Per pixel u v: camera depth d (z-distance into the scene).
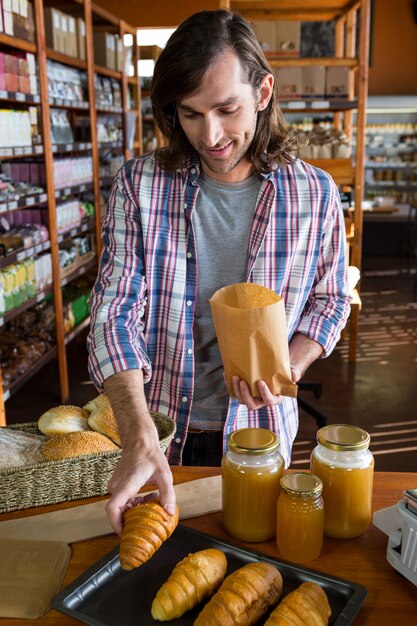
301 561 1.08
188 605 0.93
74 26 4.55
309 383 4.05
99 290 1.49
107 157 5.82
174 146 1.46
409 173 9.30
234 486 1.12
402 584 1.03
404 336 5.49
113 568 1.03
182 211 1.50
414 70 8.83
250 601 0.90
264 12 5.20
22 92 3.54
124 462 1.07
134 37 6.51
